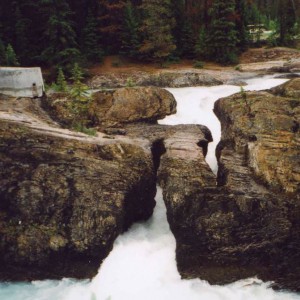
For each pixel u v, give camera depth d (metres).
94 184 16.03
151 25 38.16
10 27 37.72
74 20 40.19
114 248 16.02
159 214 17.92
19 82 21.69
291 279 14.86
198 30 43.62
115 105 22.31
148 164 17.39
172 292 14.77
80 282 15.41
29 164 16.30
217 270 15.19
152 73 34.41
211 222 15.33
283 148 16.69
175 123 23.39
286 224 14.99
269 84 28.14
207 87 29.20
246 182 16.05
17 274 15.80
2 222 15.92
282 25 48.06
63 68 34.72
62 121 20.56
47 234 15.61
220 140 20.42
